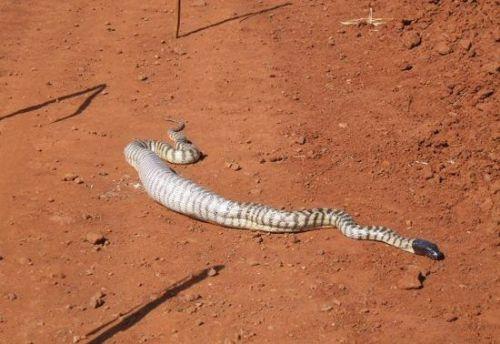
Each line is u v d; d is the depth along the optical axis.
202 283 11.36
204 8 21.70
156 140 15.20
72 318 10.63
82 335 10.30
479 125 15.12
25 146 15.12
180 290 11.21
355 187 13.80
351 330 10.50
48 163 14.54
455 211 13.24
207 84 17.44
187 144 14.74
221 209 12.59
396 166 14.36
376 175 14.14
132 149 14.48
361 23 19.73
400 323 10.67
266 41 19.28
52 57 19.03
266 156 14.64
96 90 17.38
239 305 10.92
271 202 13.29
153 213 13.11
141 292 11.16
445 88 16.17
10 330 10.39
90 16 21.64
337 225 12.64
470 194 13.60
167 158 14.55
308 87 17.14
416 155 14.64
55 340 10.22
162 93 17.16
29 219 12.81
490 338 10.45
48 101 16.92
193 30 20.23
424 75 17.09
